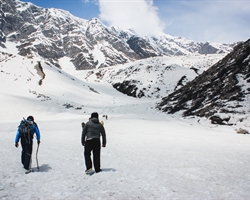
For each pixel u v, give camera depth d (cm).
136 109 5234
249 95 3319
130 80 11969
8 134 1930
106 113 4981
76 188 549
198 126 2989
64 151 1119
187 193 513
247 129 2572
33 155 984
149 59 15400
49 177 646
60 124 3050
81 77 16350
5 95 5178
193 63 13612
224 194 504
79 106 5884
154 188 548
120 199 480
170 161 884
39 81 7138
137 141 1606
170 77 11538
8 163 799
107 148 1267
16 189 532
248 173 688
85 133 709
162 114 4278
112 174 676
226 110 3197
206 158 944
